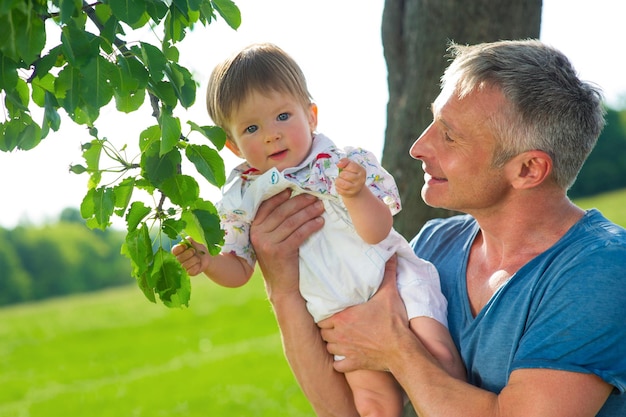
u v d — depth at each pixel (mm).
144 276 2098
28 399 13969
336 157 2691
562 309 2199
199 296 25703
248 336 18844
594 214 2406
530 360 2193
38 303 40375
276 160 2686
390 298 2633
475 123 2375
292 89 2688
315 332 2785
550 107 2314
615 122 32719
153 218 2098
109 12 2008
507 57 2385
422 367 2443
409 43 3756
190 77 2041
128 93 1943
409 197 3754
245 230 2762
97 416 11625
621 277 2178
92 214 2074
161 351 18422
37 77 2098
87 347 20156
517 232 2455
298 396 10930
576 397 2131
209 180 2021
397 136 3793
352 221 2561
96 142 2025
